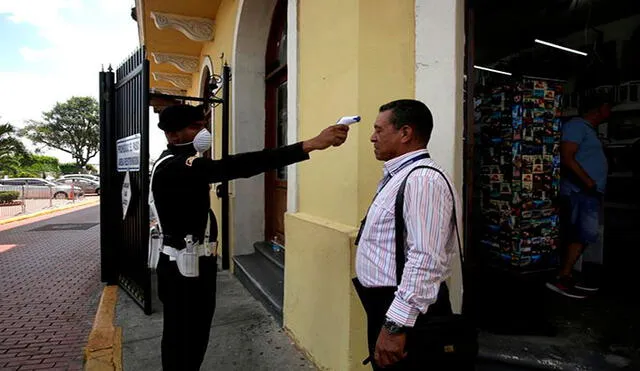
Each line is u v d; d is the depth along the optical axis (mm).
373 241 1577
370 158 2295
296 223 2967
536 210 2836
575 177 3006
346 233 2287
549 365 2043
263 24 5055
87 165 60562
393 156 1636
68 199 23625
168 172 2236
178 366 2256
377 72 2273
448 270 1545
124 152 4398
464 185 2225
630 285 3205
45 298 4766
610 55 3633
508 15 3529
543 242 2885
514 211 2785
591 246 3438
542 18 3619
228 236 5383
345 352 2320
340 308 2361
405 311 1364
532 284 2938
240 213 5250
